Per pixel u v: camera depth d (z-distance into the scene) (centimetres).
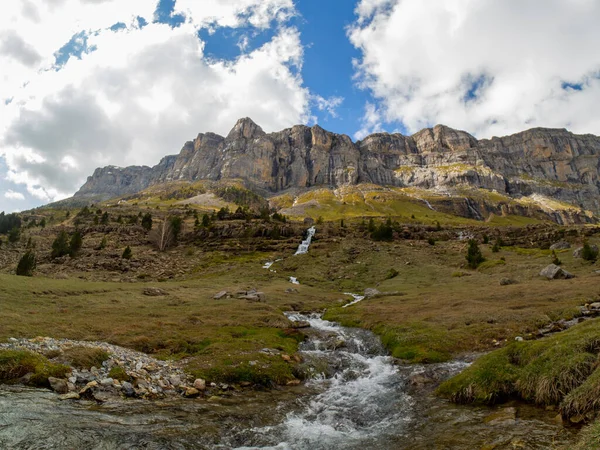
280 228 15300
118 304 4659
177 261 11469
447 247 12406
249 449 1278
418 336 3203
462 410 1598
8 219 17888
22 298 4191
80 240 11638
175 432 1334
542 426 1286
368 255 11462
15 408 1340
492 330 3198
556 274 6700
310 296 6819
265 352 2747
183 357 2591
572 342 1728
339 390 2120
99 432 1239
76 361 1973
